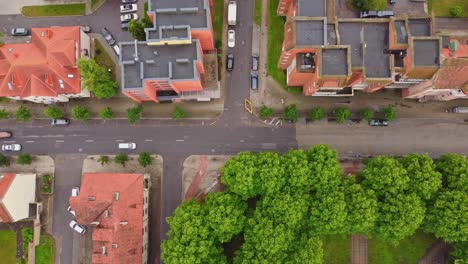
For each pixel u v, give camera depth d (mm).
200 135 104000
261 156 87938
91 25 105688
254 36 105438
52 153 103812
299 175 84625
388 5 105688
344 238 100062
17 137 104188
